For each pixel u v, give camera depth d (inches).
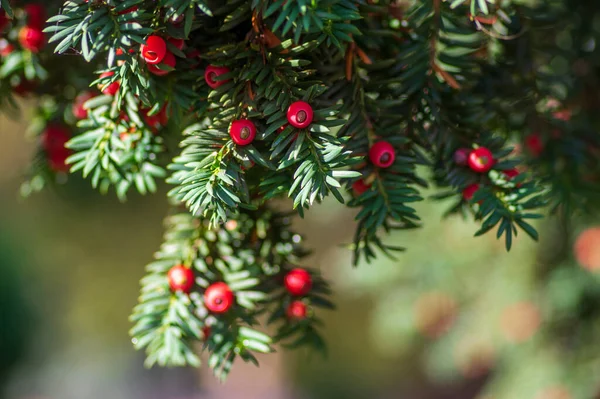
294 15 17.8
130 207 78.1
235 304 20.2
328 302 21.0
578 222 33.3
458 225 41.6
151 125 19.9
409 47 20.2
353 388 90.3
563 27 23.3
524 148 22.5
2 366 87.0
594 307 38.4
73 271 90.7
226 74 18.8
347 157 18.5
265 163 18.5
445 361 46.5
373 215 19.2
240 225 20.9
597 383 37.8
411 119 20.0
